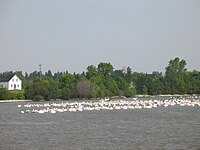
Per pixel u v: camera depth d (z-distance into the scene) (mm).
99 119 89250
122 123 79812
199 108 131000
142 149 50062
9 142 56125
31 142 55906
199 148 50625
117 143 54344
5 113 109875
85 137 59781
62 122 82500
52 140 57344
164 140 56500
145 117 94000
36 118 93125
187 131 65938
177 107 137500
